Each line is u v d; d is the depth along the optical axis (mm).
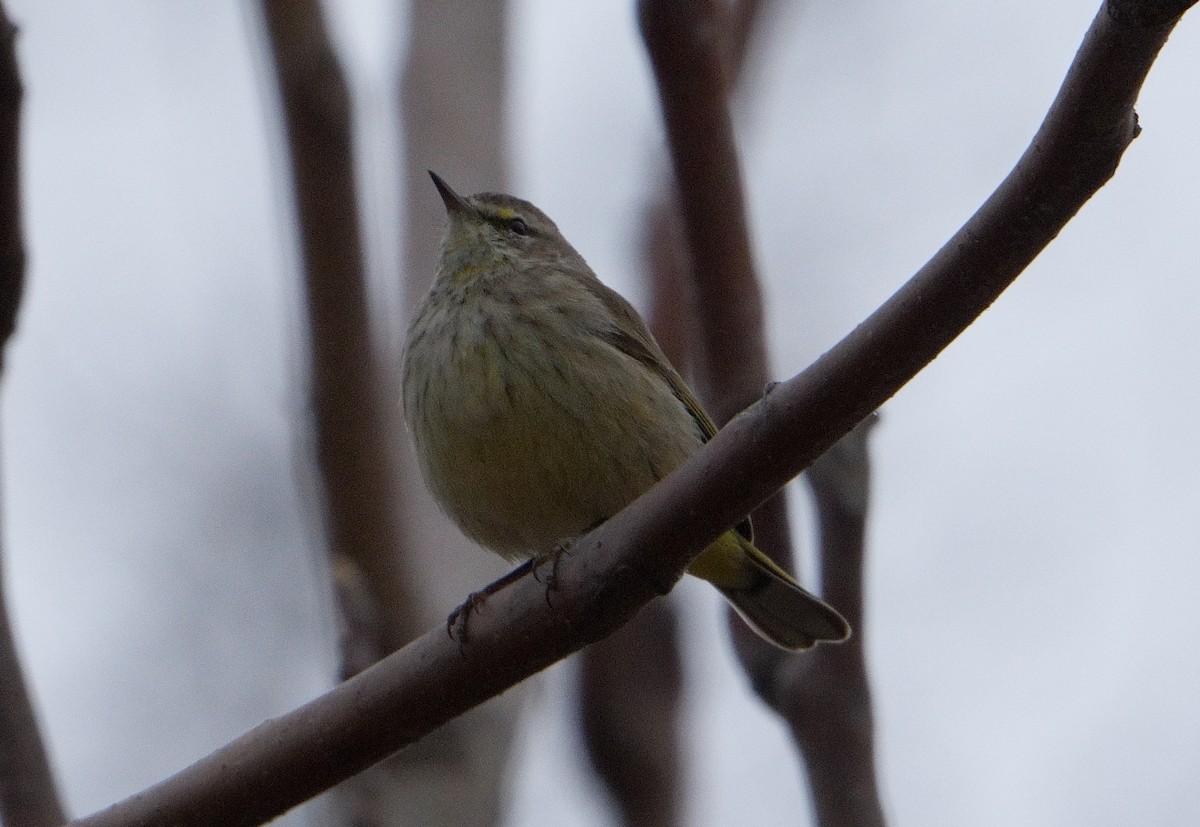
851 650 7984
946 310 7203
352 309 10383
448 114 13531
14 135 8562
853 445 8203
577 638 8453
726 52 11453
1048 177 6742
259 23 10125
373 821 10109
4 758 8984
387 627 10539
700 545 8188
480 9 13953
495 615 8555
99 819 8672
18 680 9164
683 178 8969
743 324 8969
